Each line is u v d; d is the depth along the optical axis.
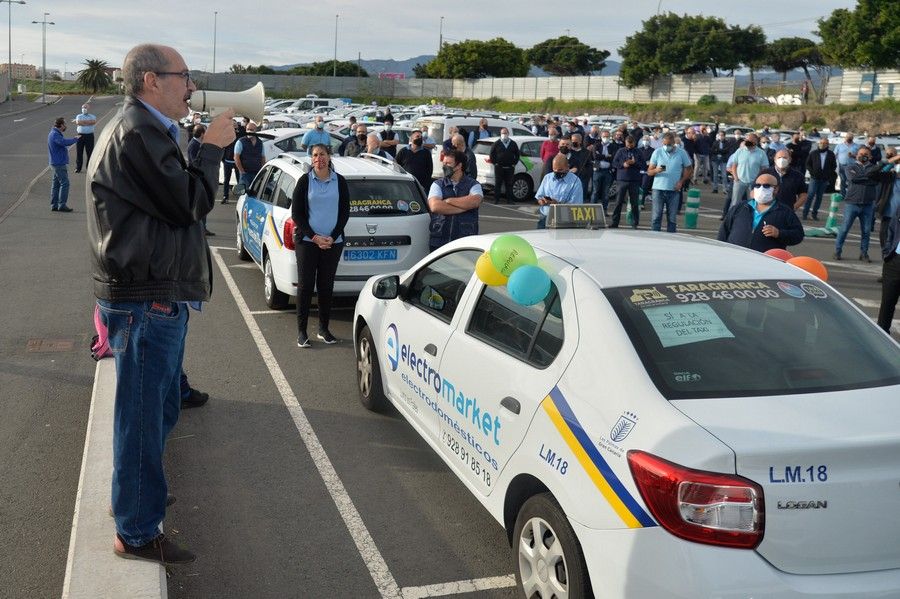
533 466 3.28
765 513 2.55
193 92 3.65
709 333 3.19
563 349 3.36
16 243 12.58
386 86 81.38
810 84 56.81
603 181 17.09
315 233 7.28
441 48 88.06
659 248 3.99
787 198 10.48
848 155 20.05
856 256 13.56
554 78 73.06
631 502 2.71
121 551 3.58
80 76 113.00
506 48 85.62
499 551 4.09
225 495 4.60
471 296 4.28
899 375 3.18
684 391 2.92
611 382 3.04
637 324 3.20
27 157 27.38
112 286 3.25
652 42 65.38
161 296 3.31
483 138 21.86
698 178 26.84
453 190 8.48
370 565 3.93
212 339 7.75
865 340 3.36
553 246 4.01
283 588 3.71
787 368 3.08
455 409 4.14
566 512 2.99
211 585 3.72
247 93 3.65
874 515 2.62
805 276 3.75
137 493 3.49
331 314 8.88
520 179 20.30
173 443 5.30
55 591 3.67
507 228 15.59
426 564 3.95
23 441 5.29
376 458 5.15
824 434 2.66
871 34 49.03
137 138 3.12
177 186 3.17
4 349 7.24
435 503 4.58
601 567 2.79
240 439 5.39
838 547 2.60
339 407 6.02
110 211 3.19
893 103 47.78
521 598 3.38
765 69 76.62
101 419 5.13
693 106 60.34
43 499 4.52
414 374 4.81
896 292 7.36
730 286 3.52
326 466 5.01
